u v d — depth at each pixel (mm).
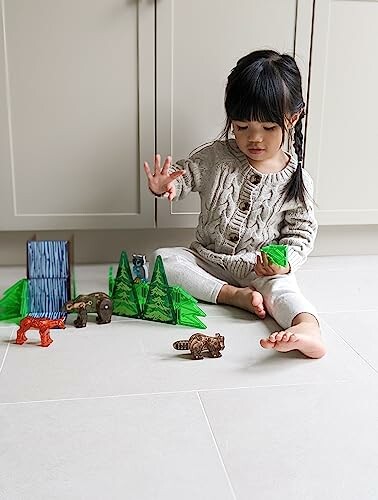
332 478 896
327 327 1431
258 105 1467
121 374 1184
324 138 1790
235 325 1433
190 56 1673
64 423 1018
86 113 1685
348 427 1021
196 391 1126
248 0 1646
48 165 1715
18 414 1040
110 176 1751
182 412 1056
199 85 1701
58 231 1845
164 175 1558
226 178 1600
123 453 944
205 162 1630
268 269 1510
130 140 1727
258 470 911
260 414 1054
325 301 1599
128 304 1467
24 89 1641
